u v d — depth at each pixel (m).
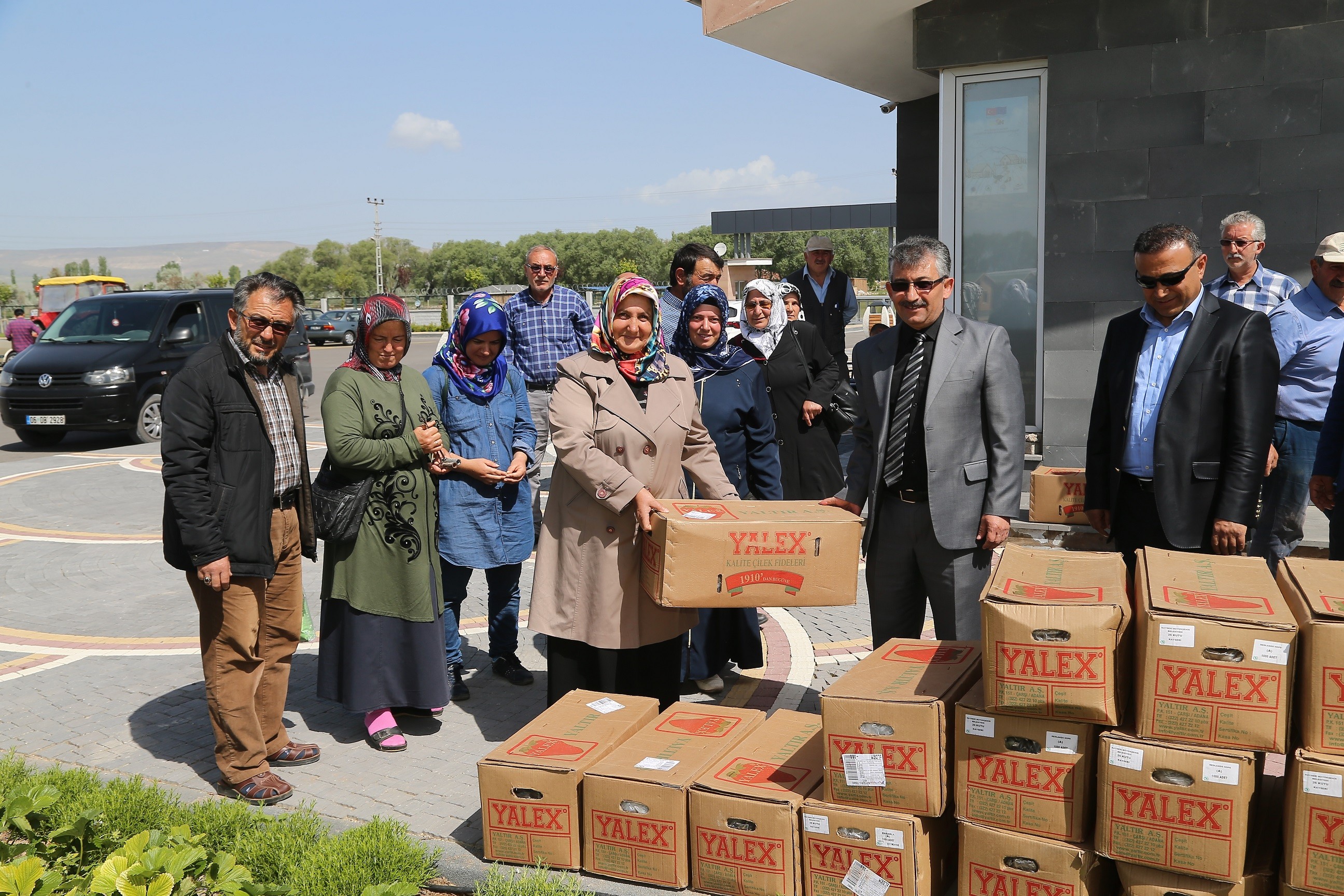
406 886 3.04
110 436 14.82
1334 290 4.89
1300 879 2.51
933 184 10.94
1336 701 2.48
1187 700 2.58
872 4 7.25
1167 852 2.62
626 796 3.12
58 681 5.14
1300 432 5.03
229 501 3.58
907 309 3.68
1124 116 7.00
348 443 4.02
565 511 4.03
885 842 2.88
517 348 7.38
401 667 4.23
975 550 3.74
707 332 4.80
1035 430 7.75
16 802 3.34
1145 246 3.63
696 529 3.46
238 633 3.68
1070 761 2.74
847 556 3.52
